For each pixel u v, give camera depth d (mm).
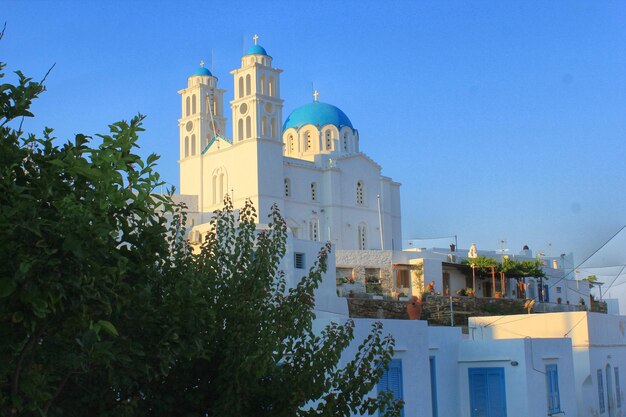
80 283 8773
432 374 25531
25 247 8477
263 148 75688
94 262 9062
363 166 84312
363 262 62188
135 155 10312
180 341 11273
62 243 8641
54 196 9258
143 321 10922
